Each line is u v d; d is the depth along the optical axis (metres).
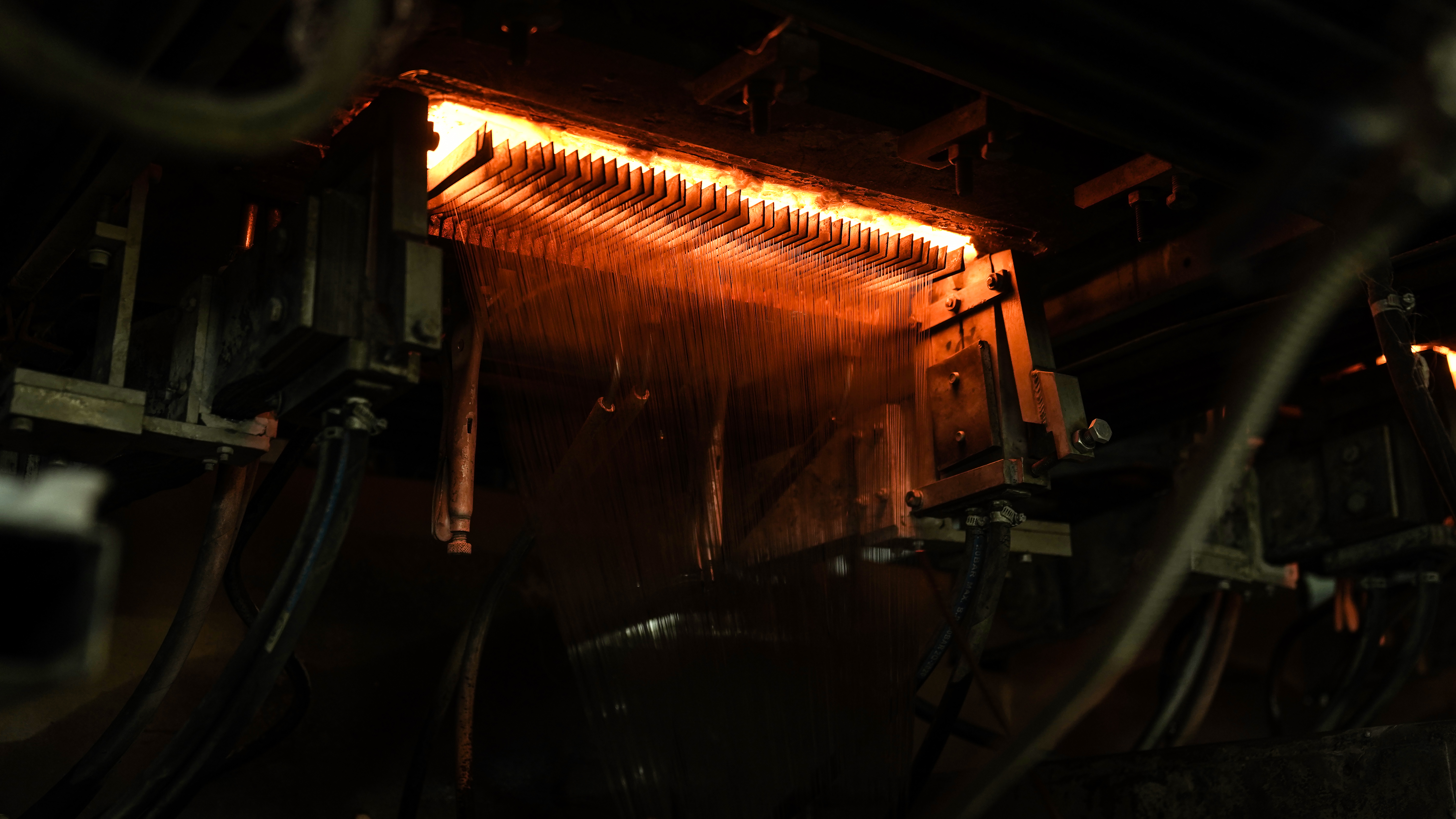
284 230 2.55
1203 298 4.00
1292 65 2.46
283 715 3.96
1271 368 1.83
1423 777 2.72
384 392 2.48
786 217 3.23
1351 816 2.86
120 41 2.17
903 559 3.52
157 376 2.91
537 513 3.17
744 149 2.96
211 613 4.09
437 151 2.89
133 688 3.85
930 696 5.47
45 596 1.52
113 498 3.41
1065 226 3.42
